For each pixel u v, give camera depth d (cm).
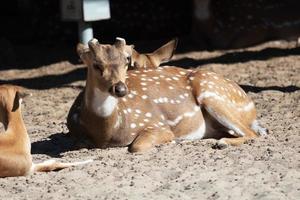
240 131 1600
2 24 3153
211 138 1634
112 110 1505
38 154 1562
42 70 2648
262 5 2939
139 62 1842
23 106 2117
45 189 1297
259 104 1991
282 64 2550
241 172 1346
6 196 1268
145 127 1559
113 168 1391
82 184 1310
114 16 3069
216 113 1603
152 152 1495
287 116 1838
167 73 1653
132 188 1276
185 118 1599
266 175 1326
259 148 1504
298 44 2834
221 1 2945
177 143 1583
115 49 1477
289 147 1508
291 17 2919
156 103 1588
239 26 2895
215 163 1401
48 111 2045
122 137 1541
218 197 1227
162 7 3094
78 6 2467
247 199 1216
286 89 2177
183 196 1233
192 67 2561
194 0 2884
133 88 1593
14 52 2838
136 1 3094
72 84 2419
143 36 3058
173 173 1352
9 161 1362
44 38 3039
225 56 2720
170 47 1903
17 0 3238
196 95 1619
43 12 3095
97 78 1474
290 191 1245
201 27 2883
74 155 1509
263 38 2884
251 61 2614
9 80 2517
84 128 1542
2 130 1820
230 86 1658
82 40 2539
